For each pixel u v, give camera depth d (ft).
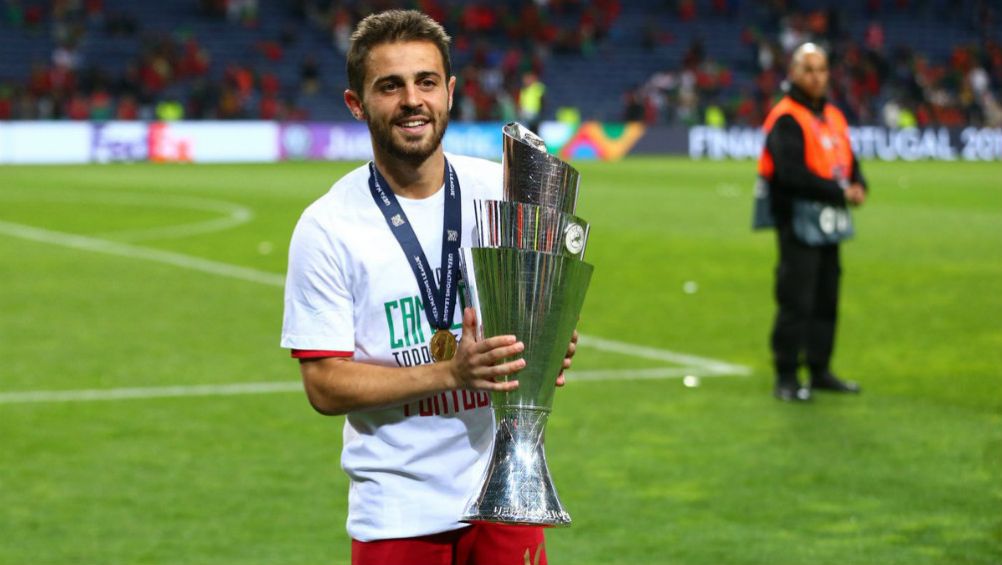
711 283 48.96
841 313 42.34
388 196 11.34
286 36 148.46
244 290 46.88
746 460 24.89
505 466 10.44
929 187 98.84
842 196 28.89
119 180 100.07
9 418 27.89
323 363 11.16
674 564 19.21
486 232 10.21
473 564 11.64
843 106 156.04
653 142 143.23
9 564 19.03
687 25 167.12
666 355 35.37
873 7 175.52
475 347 10.19
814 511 21.80
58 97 129.70
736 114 150.92
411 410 11.30
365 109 11.02
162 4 149.07
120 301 44.24
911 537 20.39
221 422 27.73
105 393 30.37
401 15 10.94
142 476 23.72
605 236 64.34
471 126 134.51
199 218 72.33
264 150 130.41
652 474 24.00
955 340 37.52
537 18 158.30
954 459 24.91
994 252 58.44
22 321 40.16
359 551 11.53
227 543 20.11
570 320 10.43
